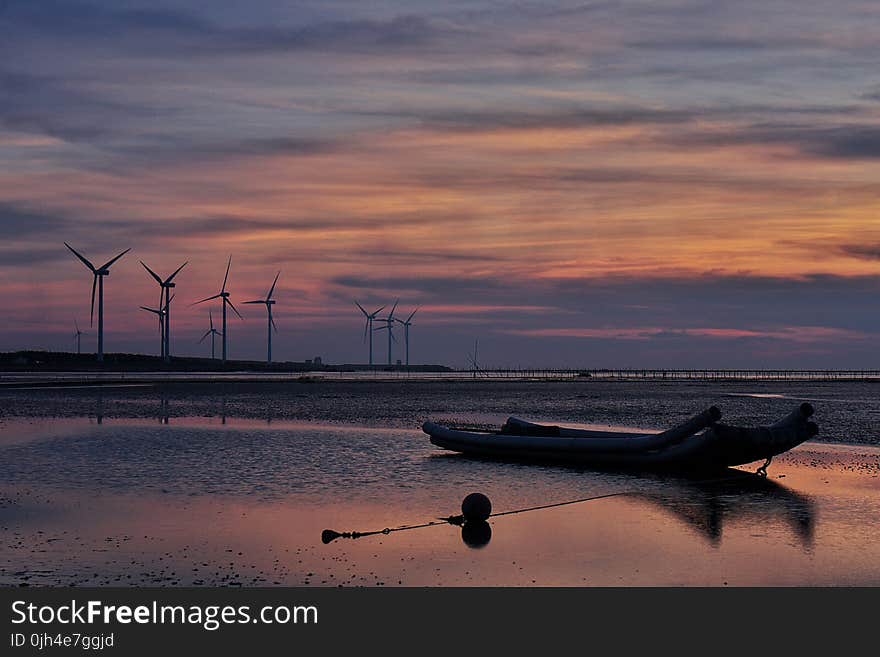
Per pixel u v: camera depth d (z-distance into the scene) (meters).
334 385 124.38
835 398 89.50
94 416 58.66
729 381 170.50
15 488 27.66
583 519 23.22
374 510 24.31
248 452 37.22
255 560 18.88
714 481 29.80
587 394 99.56
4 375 187.62
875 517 23.34
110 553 19.34
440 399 84.25
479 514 22.66
